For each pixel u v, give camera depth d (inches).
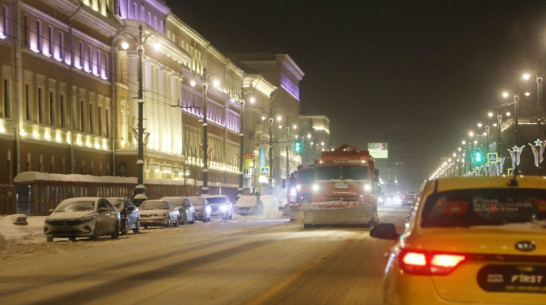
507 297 224.1
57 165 1958.7
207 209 1945.1
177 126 2861.7
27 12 1812.3
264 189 4205.2
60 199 1731.1
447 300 227.8
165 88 2709.2
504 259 225.1
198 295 462.3
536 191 269.0
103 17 2237.9
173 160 2726.4
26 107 1822.1
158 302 436.1
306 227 1353.3
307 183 1514.5
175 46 2765.7
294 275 563.2
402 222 1612.9
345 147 1378.0
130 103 2410.2
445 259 230.4
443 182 285.1
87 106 2165.4
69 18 2044.8
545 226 245.1
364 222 1316.4
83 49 2148.1
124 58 2368.4
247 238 1050.7
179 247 904.3
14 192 1595.7
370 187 1325.0
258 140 4340.6
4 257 810.8
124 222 1266.0
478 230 238.7
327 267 619.5
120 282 540.4
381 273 573.9
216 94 3575.3
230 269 613.6
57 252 875.4
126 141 2400.3
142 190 1608.0
